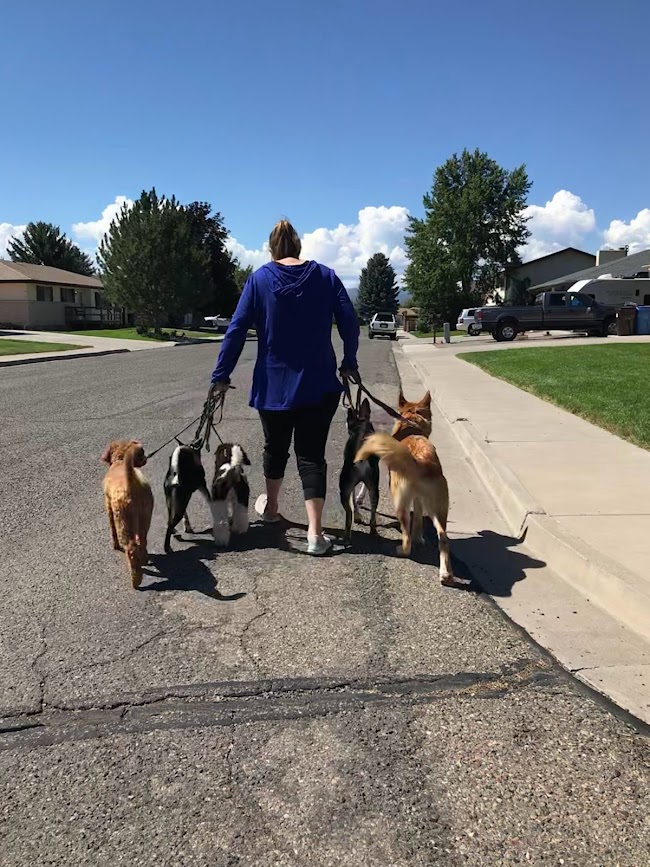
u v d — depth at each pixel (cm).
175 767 253
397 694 300
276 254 478
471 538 506
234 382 1609
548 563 451
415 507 483
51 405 1187
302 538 505
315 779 245
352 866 207
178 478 466
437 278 6191
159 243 4312
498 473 619
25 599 399
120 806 233
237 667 322
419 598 400
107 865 209
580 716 282
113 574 437
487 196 6097
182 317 6209
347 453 501
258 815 228
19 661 329
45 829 224
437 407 1109
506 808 230
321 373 463
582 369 1440
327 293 467
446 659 329
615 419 849
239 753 260
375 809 230
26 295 4816
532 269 6309
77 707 291
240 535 511
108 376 1742
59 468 724
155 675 315
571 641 347
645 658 329
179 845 216
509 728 275
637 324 2866
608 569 391
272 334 461
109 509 468
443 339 3731
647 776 246
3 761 257
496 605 392
